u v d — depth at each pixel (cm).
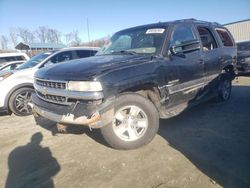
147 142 434
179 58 496
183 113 605
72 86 390
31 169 391
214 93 632
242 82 1024
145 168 365
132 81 408
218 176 333
